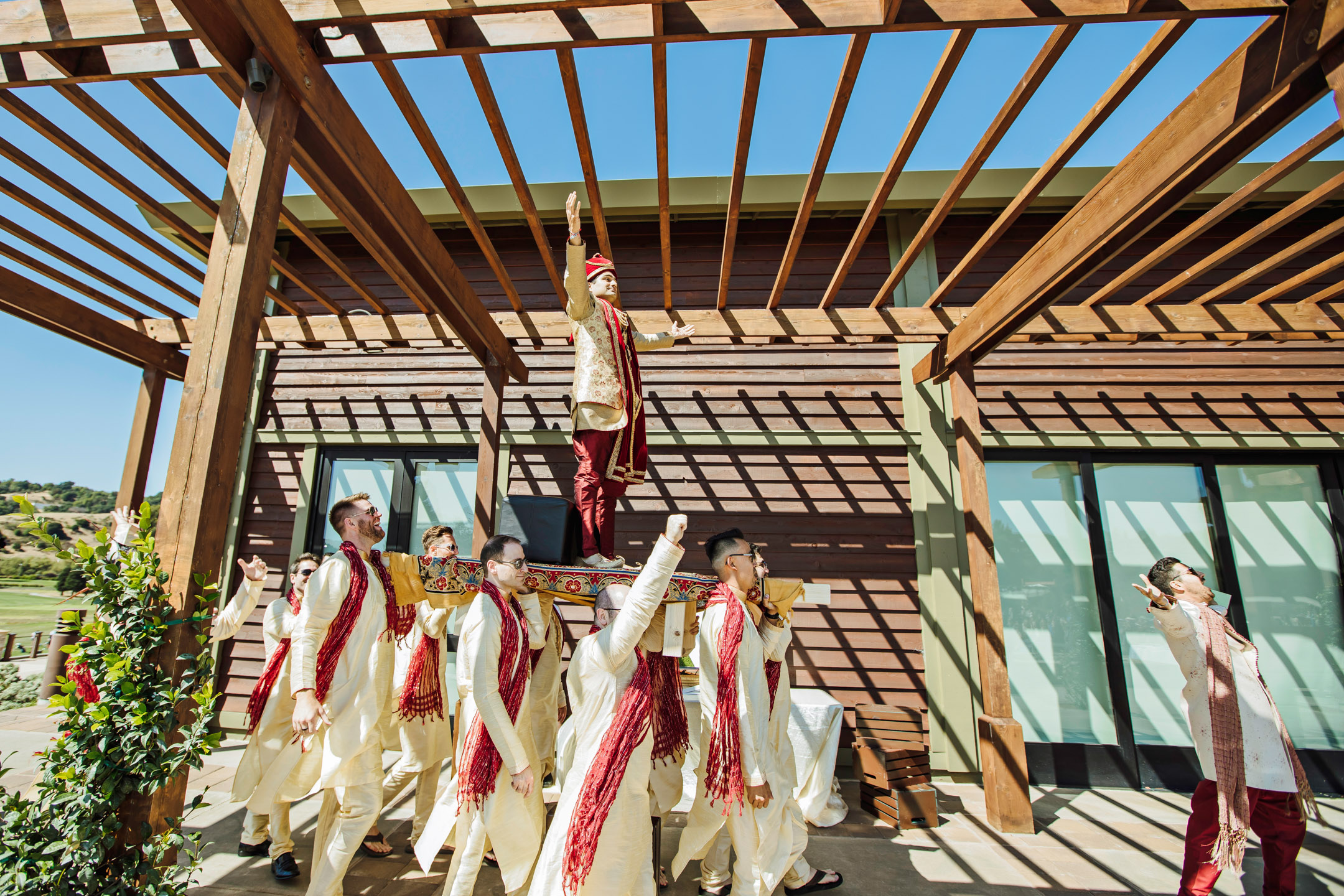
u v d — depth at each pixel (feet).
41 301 12.94
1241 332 13.56
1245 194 9.63
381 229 10.56
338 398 18.21
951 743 15.23
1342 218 10.39
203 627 6.34
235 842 10.58
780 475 16.93
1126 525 16.46
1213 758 8.88
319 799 12.93
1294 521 16.24
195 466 6.48
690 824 8.51
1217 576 16.06
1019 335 14.05
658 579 7.35
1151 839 11.66
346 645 8.36
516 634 8.07
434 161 9.86
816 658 15.79
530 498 10.46
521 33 7.72
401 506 17.60
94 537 6.14
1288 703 15.29
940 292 13.53
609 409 10.23
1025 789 12.04
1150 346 17.31
